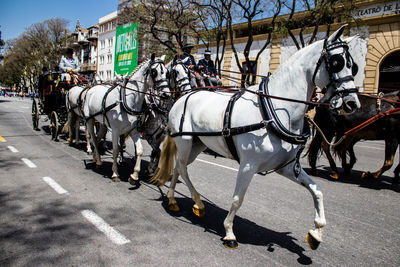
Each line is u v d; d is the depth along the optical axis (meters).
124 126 5.34
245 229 3.74
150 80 5.34
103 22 46.12
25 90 65.00
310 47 3.02
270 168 3.19
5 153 7.23
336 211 4.49
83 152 7.89
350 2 13.34
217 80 7.59
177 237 3.41
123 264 2.80
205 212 4.25
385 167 6.10
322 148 6.70
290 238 3.54
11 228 3.42
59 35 45.47
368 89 15.68
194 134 3.77
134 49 24.47
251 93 3.30
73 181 5.32
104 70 46.34
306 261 3.03
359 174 7.01
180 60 6.27
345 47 2.83
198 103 3.85
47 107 9.38
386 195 5.42
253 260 3.00
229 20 15.95
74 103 7.89
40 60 47.31
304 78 3.02
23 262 2.76
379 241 3.55
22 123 13.30
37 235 3.29
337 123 6.30
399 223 4.12
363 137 6.45
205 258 2.98
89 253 2.96
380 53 15.20
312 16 14.14
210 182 5.72
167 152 4.44
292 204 4.69
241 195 3.15
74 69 9.05
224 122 3.29
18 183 5.05
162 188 5.25
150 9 17.30
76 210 4.03
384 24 15.01
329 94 2.92
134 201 4.50
